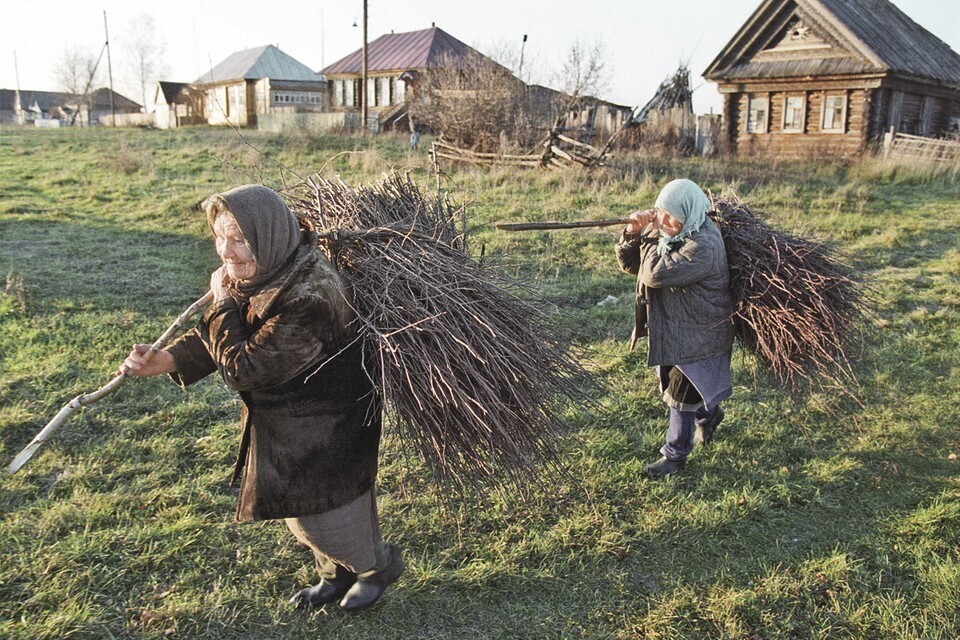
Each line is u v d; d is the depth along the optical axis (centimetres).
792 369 373
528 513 347
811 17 2034
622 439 423
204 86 4550
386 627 277
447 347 251
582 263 831
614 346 579
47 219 1005
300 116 2522
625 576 310
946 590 293
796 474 392
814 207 1156
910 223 1038
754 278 365
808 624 281
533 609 290
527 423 274
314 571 305
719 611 287
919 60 2091
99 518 332
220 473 377
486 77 1827
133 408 446
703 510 351
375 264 257
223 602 284
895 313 669
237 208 208
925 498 366
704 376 364
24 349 528
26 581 291
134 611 279
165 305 655
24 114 7231
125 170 1392
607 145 1366
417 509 350
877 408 471
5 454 387
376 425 253
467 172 1411
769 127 2155
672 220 353
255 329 221
